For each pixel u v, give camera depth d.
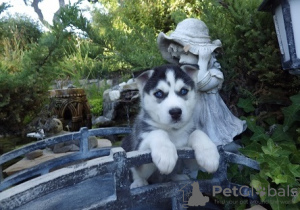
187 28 0.48
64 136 0.52
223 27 0.58
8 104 0.60
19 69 0.67
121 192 0.29
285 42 0.38
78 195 0.38
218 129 0.48
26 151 0.48
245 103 0.56
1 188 0.46
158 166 0.31
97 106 1.10
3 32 1.02
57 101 0.87
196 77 0.46
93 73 1.46
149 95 0.44
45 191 0.25
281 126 0.50
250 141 0.52
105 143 0.78
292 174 0.35
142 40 0.76
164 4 1.17
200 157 0.34
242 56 0.58
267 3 0.41
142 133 0.43
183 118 0.40
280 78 0.52
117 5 1.27
